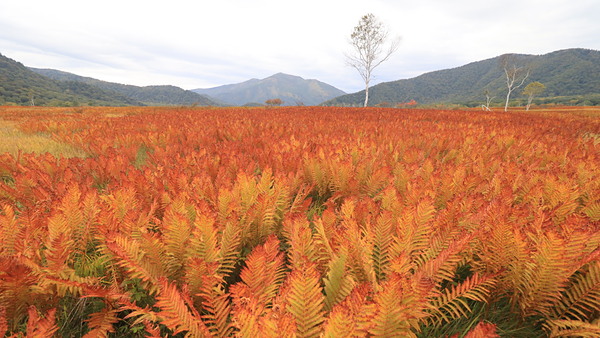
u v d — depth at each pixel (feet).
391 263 5.28
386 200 9.14
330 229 7.39
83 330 5.94
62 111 93.61
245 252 8.21
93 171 15.28
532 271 5.51
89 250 8.32
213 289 4.91
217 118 43.73
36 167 14.79
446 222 7.41
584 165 13.30
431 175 11.59
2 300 5.31
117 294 5.28
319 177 12.99
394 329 4.08
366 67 154.30
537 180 11.59
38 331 4.40
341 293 5.12
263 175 10.72
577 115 78.07
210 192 10.32
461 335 5.51
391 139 22.27
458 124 39.22
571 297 5.58
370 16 147.43
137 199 9.68
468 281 5.10
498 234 5.91
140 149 25.76
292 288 4.13
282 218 9.45
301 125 36.94
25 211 7.79
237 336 3.96
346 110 75.41
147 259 6.14
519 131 30.22
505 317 6.23
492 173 13.79
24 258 5.67
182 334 5.67
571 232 6.11
